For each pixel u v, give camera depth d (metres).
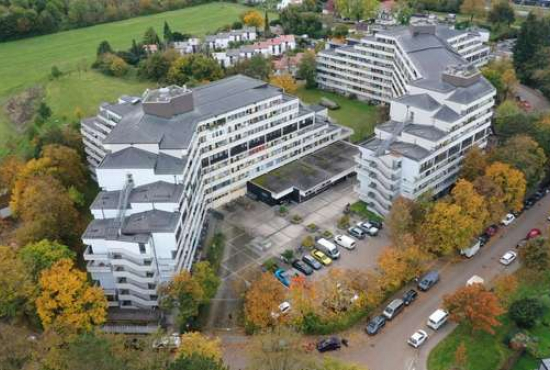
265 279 152.00
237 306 164.50
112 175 167.12
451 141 199.50
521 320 149.12
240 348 149.12
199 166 194.50
